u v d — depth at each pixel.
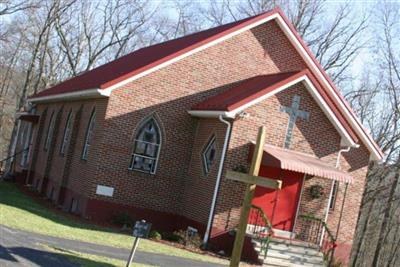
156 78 22.94
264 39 25.14
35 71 63.22
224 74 24.27
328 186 22.80
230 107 20.73
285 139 21.89
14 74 70.19
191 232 21.56
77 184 23.81
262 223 21.52
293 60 25.62
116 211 22.31
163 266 15.45
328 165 21.80
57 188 26.25
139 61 26.86
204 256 19.09
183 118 23.42
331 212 25.58
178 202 23.38
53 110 31.94
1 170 44.81
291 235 22.08
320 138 22.53
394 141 43.50
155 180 23.00
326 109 22.28
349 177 20.89
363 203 43.28
